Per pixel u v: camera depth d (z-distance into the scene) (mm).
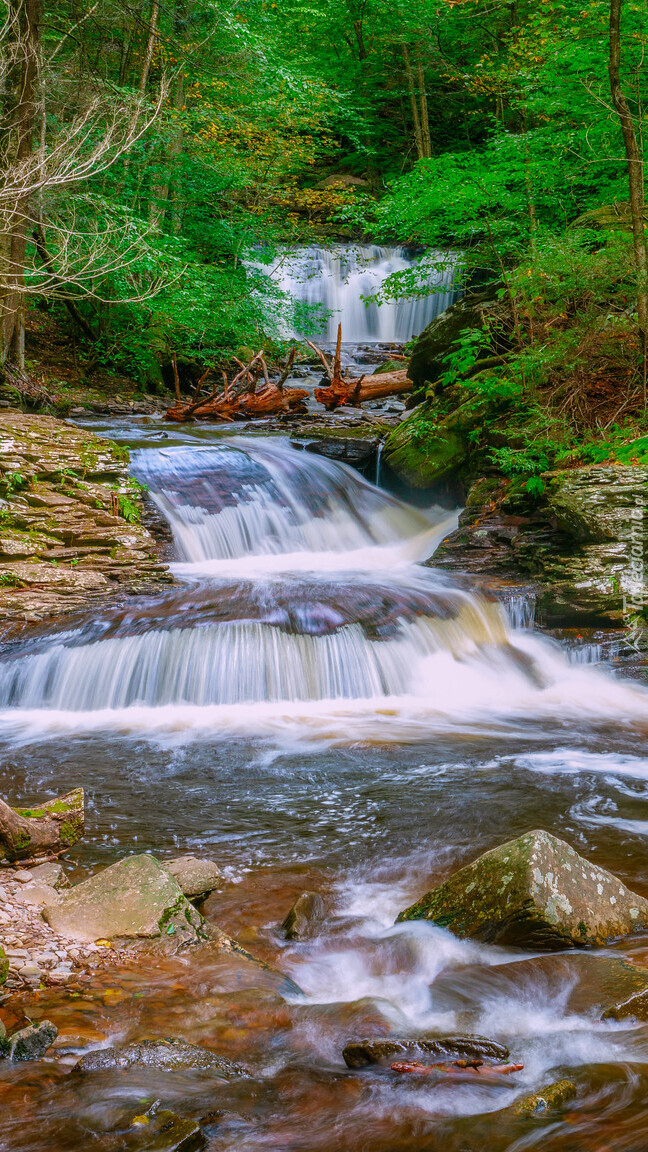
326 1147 2396
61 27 16844
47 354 18641
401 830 5121
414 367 15352
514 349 12852
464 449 12977
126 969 3422
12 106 12727
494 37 22375
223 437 14547
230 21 18328
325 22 29891
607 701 8195
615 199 13664
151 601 9117
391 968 3586
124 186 18781
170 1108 2566
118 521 10711
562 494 10109
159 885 3879
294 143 22875
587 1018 3107
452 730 7270
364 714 7727
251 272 21734
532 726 7410
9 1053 2809
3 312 14180
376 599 9250
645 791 5777
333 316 24812
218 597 9227
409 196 13312
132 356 19500
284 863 4656
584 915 3713
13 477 10508
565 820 5262
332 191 25328
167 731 7176
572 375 11680
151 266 16562
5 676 7875
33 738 6969
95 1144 2361
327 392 17344
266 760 6445
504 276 12320
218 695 8000
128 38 19188
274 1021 3098
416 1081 2717
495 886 3799
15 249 14336
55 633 8273
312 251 25438
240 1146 2410
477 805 5520
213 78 20828
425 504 13320
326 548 12344
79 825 4805
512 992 3311
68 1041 2910
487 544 11102
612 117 12914
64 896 3881
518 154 13430
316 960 3660
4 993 3195
